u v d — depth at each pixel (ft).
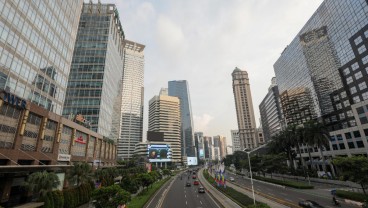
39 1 162.50
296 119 442.50
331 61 337.11
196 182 270.67
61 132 172.86
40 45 163.22
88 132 231.50
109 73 343.87
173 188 236.02
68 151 188.03
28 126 136.87
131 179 180.24
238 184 245.04
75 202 129.39
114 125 379.96
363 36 275.80
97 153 264.31
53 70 182.70
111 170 214.28
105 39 337.93
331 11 333.21
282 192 170.81
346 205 117.29
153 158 588.91
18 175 122.42
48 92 173.37
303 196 148.05
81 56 322.34
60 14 197.88
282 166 251.39
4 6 124.98
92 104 296.30
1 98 114.52
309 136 249.96
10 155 117.70
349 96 301.84
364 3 272.10
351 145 266.77
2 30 123.13
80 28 340.80
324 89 354.54
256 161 331.77
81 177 134.00
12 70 130.41
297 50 435.12
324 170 266.36
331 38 336.29
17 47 135.74
